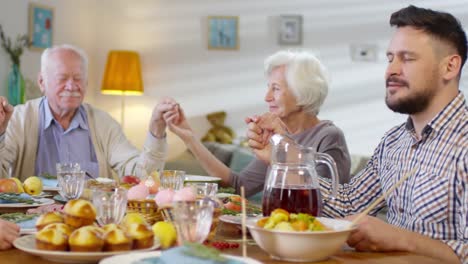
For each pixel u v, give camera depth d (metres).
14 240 1.26
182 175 1.88
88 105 3.06
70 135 2.93
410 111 1.67
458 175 1.57
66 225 1.20
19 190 2.03
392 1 5.86
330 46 6.00
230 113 6.22
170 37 6.32
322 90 2.45
